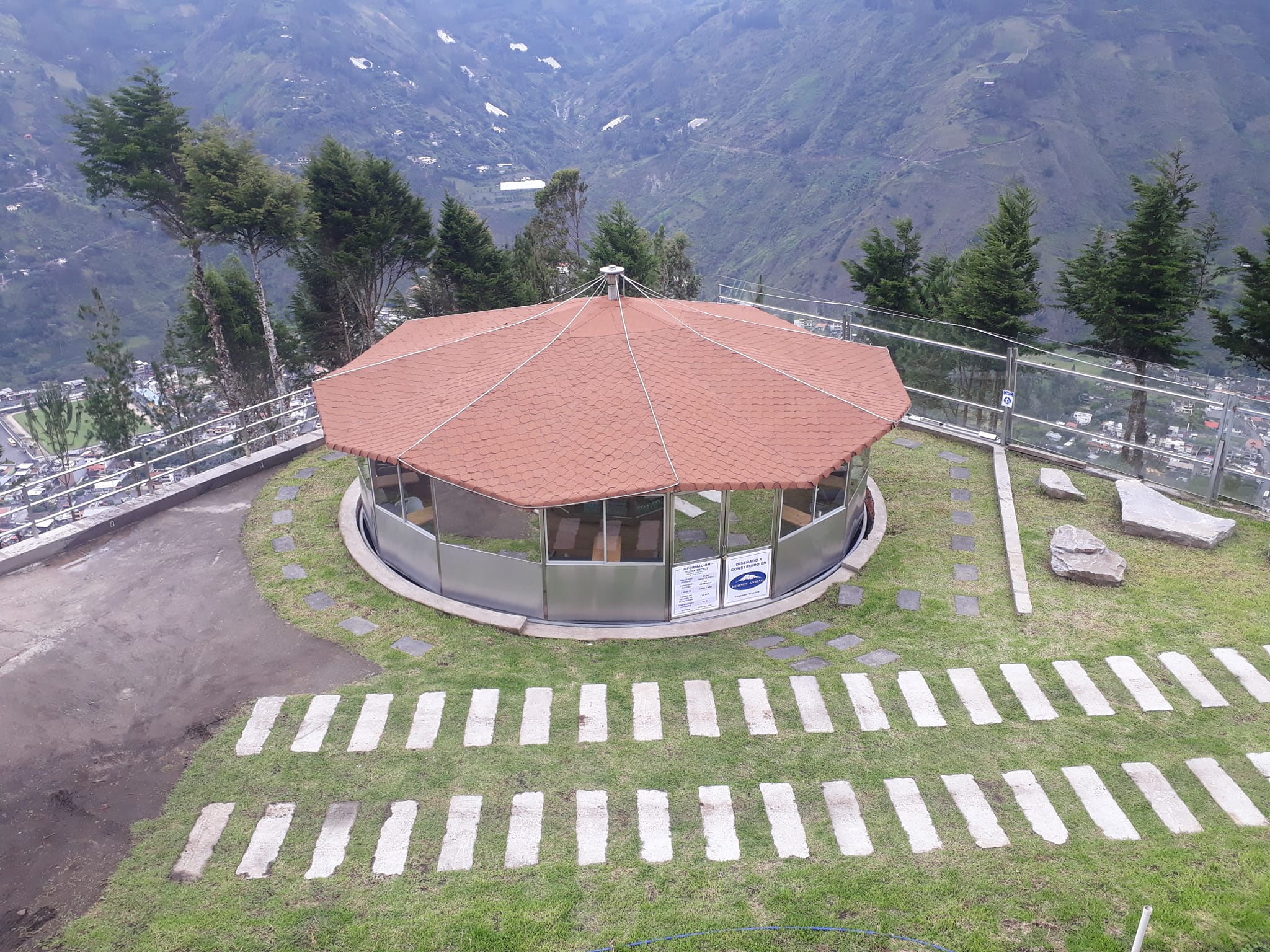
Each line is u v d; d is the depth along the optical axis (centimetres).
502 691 1316
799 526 1614
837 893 973
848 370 1883
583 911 953
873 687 1323
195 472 2139
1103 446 2058
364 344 4200
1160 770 1153
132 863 1018
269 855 1030
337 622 1503
